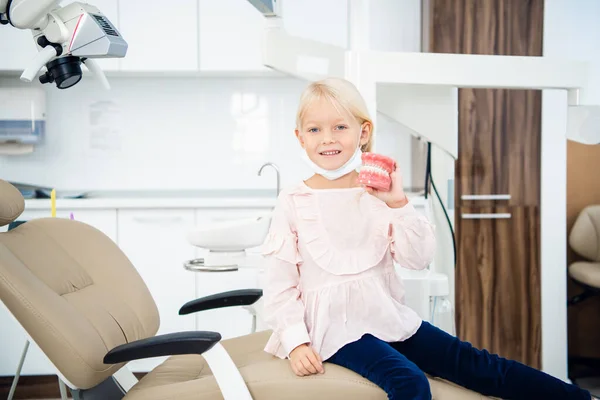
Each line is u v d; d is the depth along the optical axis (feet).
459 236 9.44
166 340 3.89
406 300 5.94
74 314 4.36
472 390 4.29
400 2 10.80
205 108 11.36
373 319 4.30
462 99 9.36
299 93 11.35
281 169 11.42
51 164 11.22
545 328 9.46
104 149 11.30
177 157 11.38
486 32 9.34
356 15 5.95
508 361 4.30
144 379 4.90
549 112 9.32
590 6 9.91
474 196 9.39
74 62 4.49
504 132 9.39
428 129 6.15
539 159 9.40
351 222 4.46
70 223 5.41
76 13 4.37
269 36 5.47
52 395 9.56
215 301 5.32
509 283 9.47
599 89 10.00
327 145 4.42
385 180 4.19
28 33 9.98
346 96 4.44
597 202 10.64
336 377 3.94
